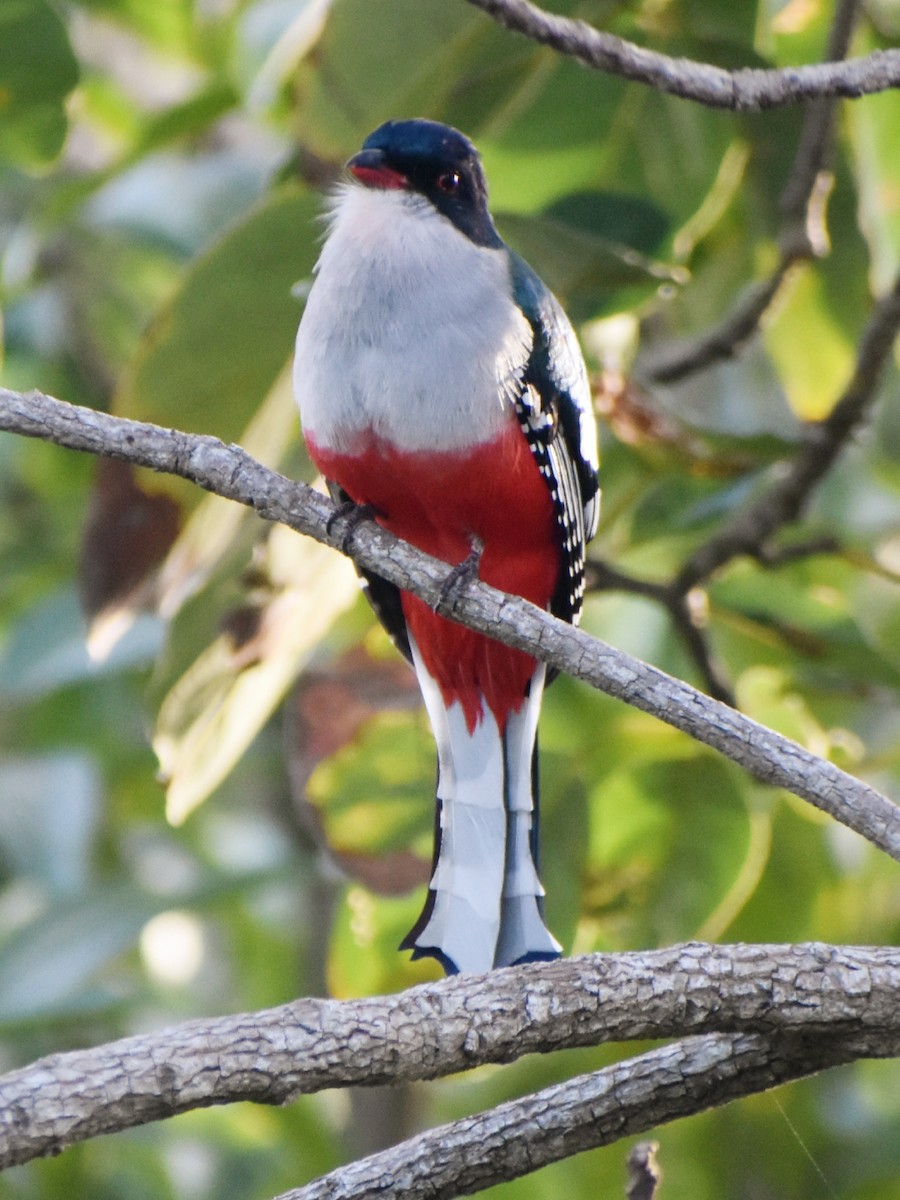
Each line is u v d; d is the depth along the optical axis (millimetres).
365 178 8695
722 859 10805
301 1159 13172
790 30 11477
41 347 14492
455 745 8609
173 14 13719
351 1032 5910
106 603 9531
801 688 11180
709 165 10141
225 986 14984
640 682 6578
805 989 6191
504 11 6973
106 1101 5613
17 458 14867
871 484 13562
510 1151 6312
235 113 12500
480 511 8570
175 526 9445
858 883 12258
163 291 14461
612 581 10734
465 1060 6031
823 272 11688
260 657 9695
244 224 8992
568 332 9133
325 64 9547
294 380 8648
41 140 10867
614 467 10953
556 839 10656
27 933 12156
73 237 14156
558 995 6125
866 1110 12969
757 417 13445
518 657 8469
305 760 10750
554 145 10125
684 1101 6355
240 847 14805
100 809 14656
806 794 6297
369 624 11148
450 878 8359
